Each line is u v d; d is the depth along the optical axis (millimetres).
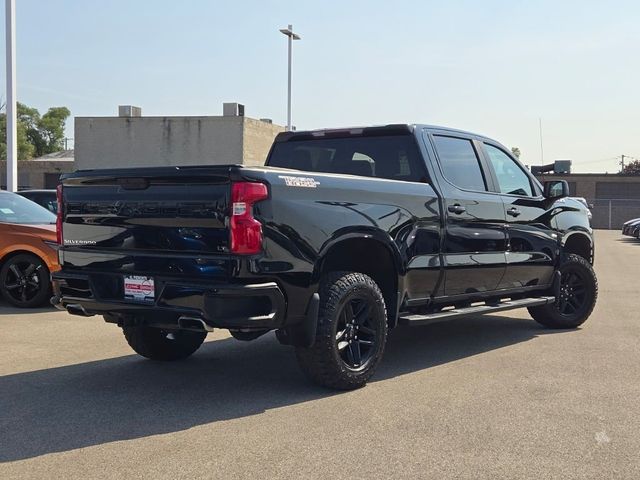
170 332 6379
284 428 4543
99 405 5059
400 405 5059
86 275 5262
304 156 7059
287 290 4867
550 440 4336
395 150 6465
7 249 9203
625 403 5129
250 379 5828
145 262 4969
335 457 4035
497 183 7180
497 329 8336
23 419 4727
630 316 9273
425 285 6148
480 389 5508
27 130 90812
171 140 37781
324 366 5211
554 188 7625
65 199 5496
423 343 7453
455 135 6816
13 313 8914
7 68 17938
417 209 5988
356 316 5500
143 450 4148
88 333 7664
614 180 49750
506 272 7129
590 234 8617
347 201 5332
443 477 3764
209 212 4695
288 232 4852
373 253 5824
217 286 4582
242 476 3768
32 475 3781
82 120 38688
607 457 4062
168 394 5355
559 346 7258
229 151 37156
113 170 5133
